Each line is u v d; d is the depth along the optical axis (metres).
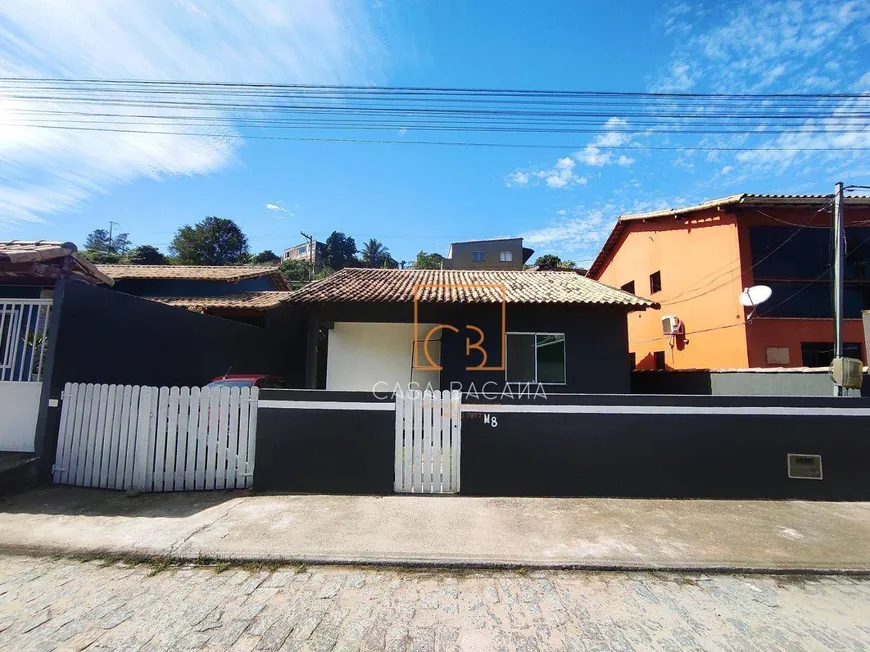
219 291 14.41
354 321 10.11
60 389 5.36
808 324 11.66
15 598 2.99
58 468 5.24
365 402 5.32
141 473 5.09
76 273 7.16
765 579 3.47
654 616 2.91
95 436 5.23
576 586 3.31
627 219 16.06
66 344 5.47
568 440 5.29
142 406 5.20
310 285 10.90
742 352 11.66
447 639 2.62
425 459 5.25
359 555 3.65
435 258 56.16
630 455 5.29
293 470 5.24
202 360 8.60
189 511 4.52
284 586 3.23
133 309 6.66
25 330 5.68
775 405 5.38
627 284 17.44
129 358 6.57
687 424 5.34
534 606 3.02
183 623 2.73
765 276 11.87
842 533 4.25
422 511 4.64
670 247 14.52
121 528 4.08
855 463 5.30
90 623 2.71
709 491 5.24
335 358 11.46
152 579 3.30
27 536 3.87
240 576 3.37
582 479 5.24
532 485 5.22
